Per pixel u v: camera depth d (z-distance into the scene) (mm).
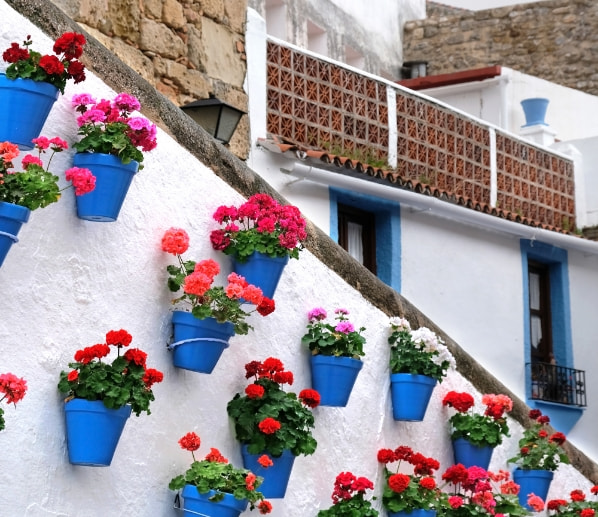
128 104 5172
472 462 7727
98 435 4789
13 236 4508
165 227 5660
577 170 13633
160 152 5695
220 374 5902
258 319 6238
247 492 5352
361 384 7008
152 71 8586
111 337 4863
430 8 19859
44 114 4812
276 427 5715
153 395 5047
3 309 4688
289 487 6293
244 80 9555
